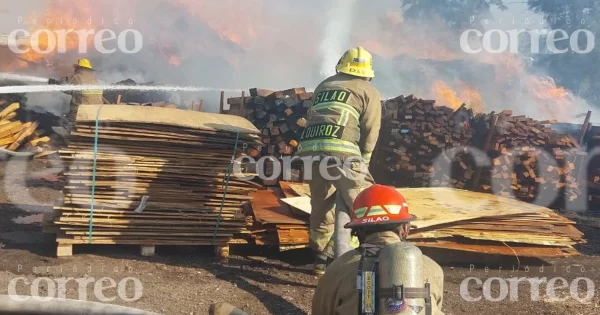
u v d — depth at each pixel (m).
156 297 5.33
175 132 6.34
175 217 6.43
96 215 6.22
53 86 14.08
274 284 5.96
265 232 6.82
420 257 2.68
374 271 2.73
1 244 6.58
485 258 7.12
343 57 6.13
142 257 6.39
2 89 13.93
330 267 3.10
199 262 6.44
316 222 6.13
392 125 10.62
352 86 5.93
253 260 6.69
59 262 6.05
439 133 10.61
